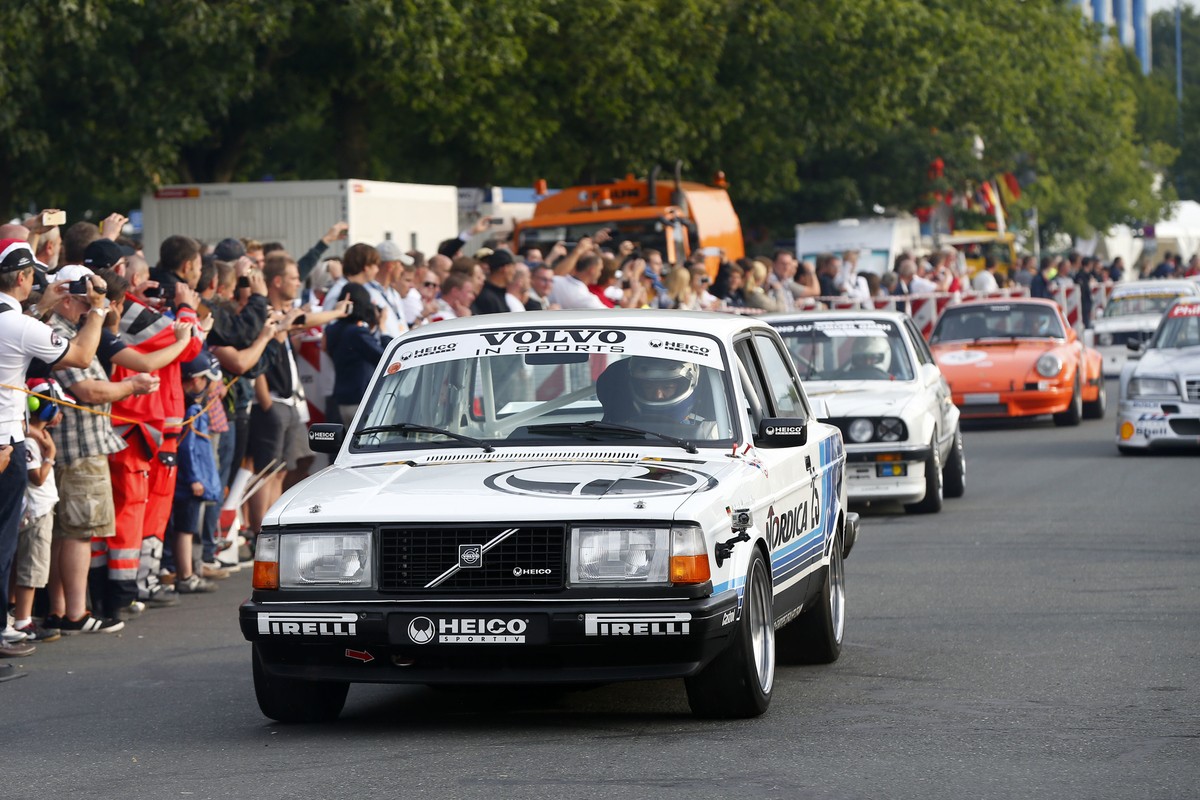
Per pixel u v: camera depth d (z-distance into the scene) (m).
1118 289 108.38
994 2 149.75
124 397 33.31
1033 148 167.88
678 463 24.50
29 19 77.50
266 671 23.95
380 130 112.00
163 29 82.69
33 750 23.47
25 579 32.25
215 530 41.09
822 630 28.62
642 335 26.48
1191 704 24.75
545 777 20.67
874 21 124.69
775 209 155.00
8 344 29.36
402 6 89.06
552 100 107.69
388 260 46.62
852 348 53.25
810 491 28.05
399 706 26.25
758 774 20.66
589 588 22.31
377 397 26.41
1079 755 21.62
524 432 25.53
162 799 20.16
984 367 77.25
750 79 122.75
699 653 22.33
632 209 92.50
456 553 22.47
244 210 77.31
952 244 157.75
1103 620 32.50
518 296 50.72
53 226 33.75
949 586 37.41
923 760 21.41
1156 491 53.91
